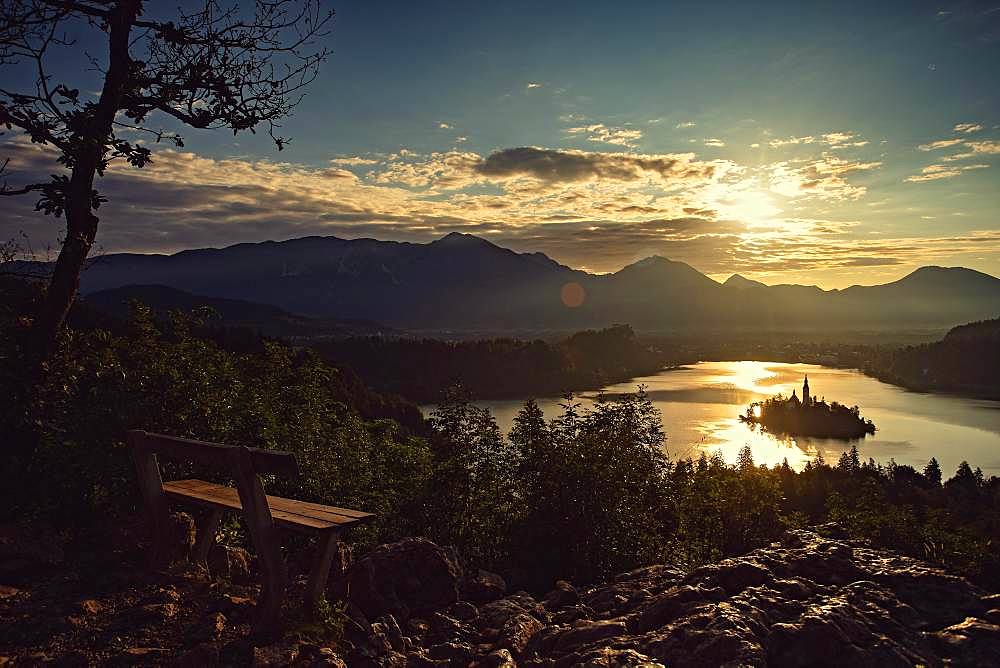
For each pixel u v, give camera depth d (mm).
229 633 4719
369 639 5176
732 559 7113
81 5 6977
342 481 10141
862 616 5473
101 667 4152
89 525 6344
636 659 4840
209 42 7574
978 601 5961
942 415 192750
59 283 6793
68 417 6633
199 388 8055
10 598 4832
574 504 10609
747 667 4645
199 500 5605
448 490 10992
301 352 12016
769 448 133750
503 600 6973
